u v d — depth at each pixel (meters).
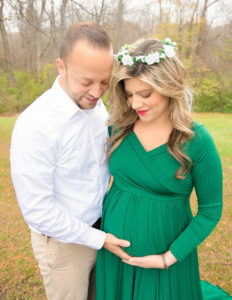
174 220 1.48
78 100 1.31
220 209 1.43
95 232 1.53
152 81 1.20
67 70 1.24
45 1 7.54
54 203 1.44
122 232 1.52
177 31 16.23
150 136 1.43
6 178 5.05
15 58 20.52
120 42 15.04
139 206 1.49
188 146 1.33
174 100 1.30
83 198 1.58
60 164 1.44
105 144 1.60
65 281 1.72
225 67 19.08
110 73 1.25
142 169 1.45
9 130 9.87
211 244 3.19
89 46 1.15
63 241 1.49
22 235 3.35
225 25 19.44
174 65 1.25
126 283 1.65
